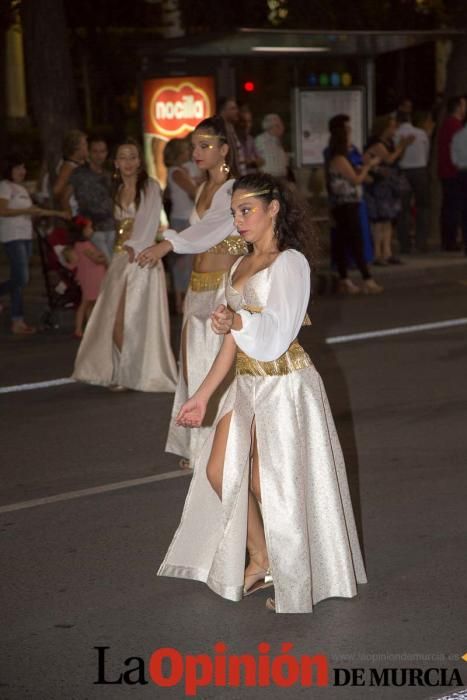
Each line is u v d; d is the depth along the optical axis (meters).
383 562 6.43
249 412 5.68
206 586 6.16
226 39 18.11
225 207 7.75
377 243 18.44
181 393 8.23
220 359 5.78
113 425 9.66
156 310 10.51
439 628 5.55
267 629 5.59
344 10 28.12
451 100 19.53
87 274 13.60
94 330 10.73
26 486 8.05
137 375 10.58
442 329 13.79
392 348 12.67
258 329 5.36
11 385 11.30
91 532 7.06
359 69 20.28
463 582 6.12
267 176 5.61
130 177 10.32
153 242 10.37
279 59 19.66
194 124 18.16
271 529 5.62
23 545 6.87
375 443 8.89
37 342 13.53
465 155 19.25
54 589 6.16
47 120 19.09
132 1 30.47
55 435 9.40
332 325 14.19
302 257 5.57
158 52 18.72
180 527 6.03
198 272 7.95
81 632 5.61
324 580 5.81
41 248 13.99
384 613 5.74
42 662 5.28
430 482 7.89
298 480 5.62
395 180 18.05
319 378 5.78
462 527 6.98
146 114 18.58
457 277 18.19
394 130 18.73
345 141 16.25
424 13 30.22
